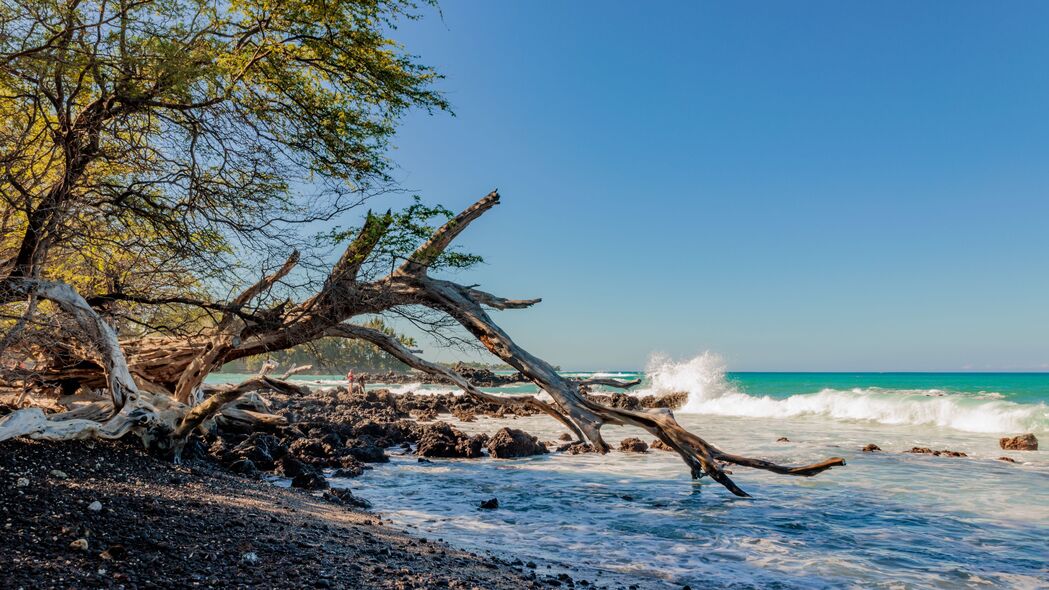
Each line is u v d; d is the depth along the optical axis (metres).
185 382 12.10
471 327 12.38
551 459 17.03
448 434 19.56
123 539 5.20
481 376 12.52
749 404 37.84
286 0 10.17
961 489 12.56
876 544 8.53
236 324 11.87
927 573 7.28
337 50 11.49
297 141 11.21
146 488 7.36
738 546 8.38
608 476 14.10
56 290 9.01
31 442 8.15
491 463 16.22
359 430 20.81
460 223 13.12
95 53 7.86
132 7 8.16
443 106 12.22
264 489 9.82
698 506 10.95
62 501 5.92
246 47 10.80
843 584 6.84
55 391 13.88
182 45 8.59
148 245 9.74
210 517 6.50
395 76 11.75
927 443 20.42
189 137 9.43
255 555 5.41
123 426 9.72
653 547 8.27
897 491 12.34
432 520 9.53
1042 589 6.76
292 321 11.58
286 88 11.02
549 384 11.75
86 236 9.03
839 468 15.21
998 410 24.89
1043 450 18.64
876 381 96.19
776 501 11.36
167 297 10.76
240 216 9.80
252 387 11.16
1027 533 9.18
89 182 9.36
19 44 7.50
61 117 8.29
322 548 6.05
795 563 7.62
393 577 5.41
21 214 9.27
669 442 11.20
